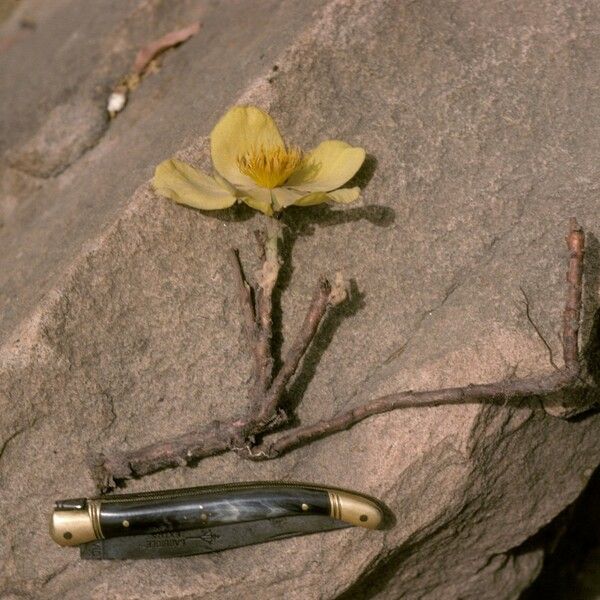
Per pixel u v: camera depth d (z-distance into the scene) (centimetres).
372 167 74
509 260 73
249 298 72
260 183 71
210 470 73
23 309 73
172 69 84
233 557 72
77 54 88
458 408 71
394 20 75
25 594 73
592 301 72
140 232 73
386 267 73
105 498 71
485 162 74
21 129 86
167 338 73
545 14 75
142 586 72
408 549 74
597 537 87
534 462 74
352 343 73
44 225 79
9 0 102
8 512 72
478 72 75
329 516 71
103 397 72
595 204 73
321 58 75
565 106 74
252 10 83
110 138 83
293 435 71
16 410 72
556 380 69
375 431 72
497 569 78
